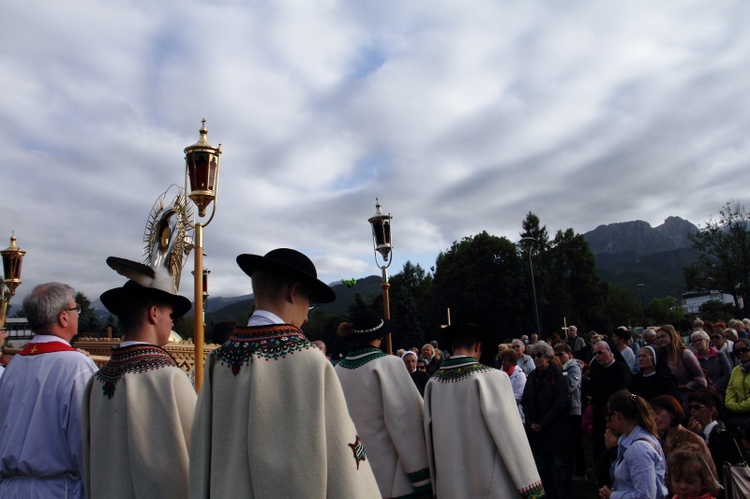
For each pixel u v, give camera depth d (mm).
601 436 7027
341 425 1919
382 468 3906
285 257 2205
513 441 3559
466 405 3744
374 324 4234
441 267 54219
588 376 9289
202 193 4980
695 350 8305
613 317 59844
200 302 4918
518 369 7844
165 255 6762
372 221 8680
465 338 4031
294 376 1911
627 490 4031
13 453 2721
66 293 3053
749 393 6418
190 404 2553
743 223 40750
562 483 6449
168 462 2398
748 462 5219
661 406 4688
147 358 2578
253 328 2045
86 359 2945
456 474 3680
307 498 1779
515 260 48406
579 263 53750
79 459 2746
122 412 2465
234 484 1825
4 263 8859
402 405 3928
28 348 2924
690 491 3771
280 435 1842
